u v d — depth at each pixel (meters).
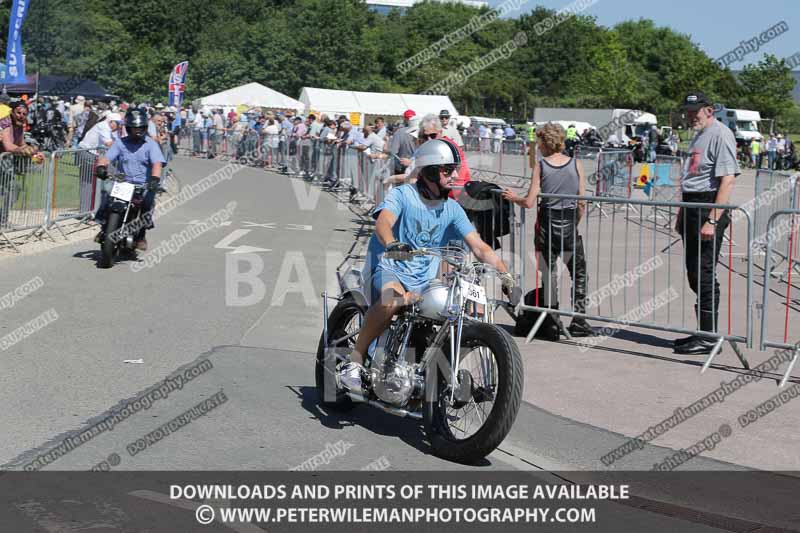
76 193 13.69
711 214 7.12
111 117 18.39
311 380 6.52
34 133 27.48
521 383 4.73
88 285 9.52
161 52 59.44
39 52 50.44
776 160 45.81
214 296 9.29
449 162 5.13
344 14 65.38
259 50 64.19
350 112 44.09
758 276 11.75
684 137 56.44
